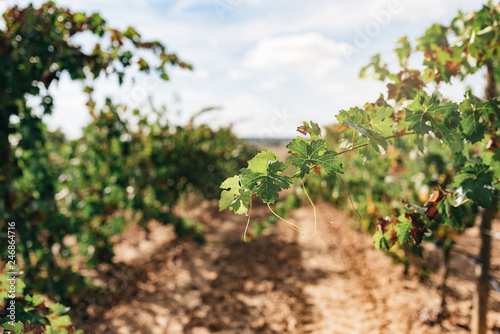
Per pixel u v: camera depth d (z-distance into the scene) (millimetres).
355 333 3969
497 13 1862
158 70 3320
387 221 1664
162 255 6785
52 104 2980
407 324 4027
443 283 4234
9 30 2652
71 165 5457
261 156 1139
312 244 7250
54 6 2869
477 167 1506
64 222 3770
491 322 3859
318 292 5094
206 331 4168
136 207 5969
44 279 3359
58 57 2871
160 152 6938
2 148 2867
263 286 5387
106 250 5594
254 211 10688
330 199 7684
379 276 5449
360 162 6223
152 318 4469
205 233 8414
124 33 3086
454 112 1341
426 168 4383
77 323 4180
